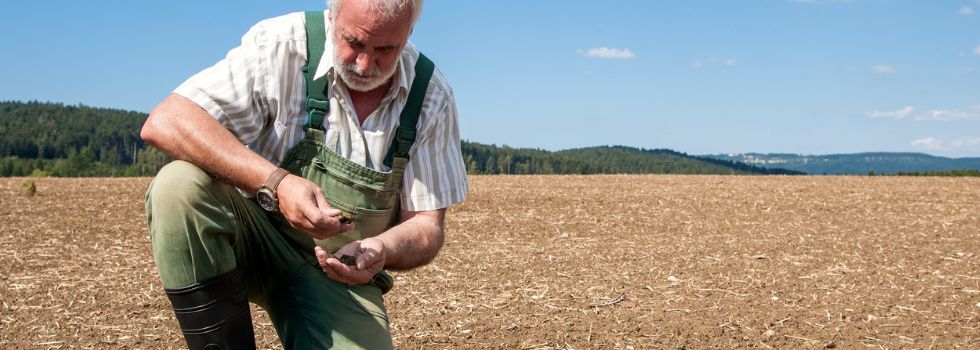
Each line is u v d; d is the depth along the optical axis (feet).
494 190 63.05
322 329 9.32
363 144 9.21
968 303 21.12
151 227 8.43
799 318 19.21
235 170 8.29
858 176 92.68
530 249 30.91
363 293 9.71
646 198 55.88
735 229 38.32
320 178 9.13
